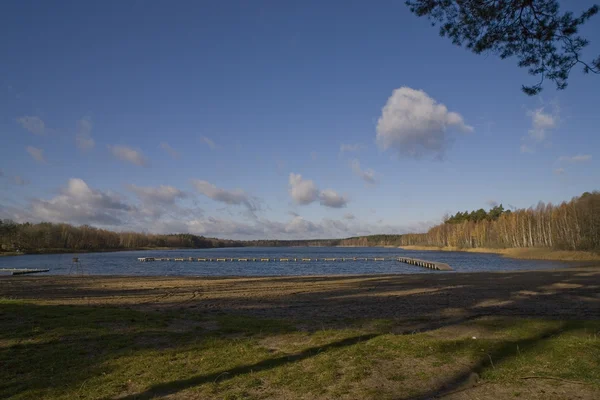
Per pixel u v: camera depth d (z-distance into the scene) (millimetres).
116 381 6434
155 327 10383
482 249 113375
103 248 150625
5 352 8016
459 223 143375
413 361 6941
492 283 24406
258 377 6367
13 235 113938
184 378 6484
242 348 8148
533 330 8969
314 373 6453
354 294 20391
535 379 5934
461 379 6094
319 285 25797
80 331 9688
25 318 11039
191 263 69875
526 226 97500
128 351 8094
